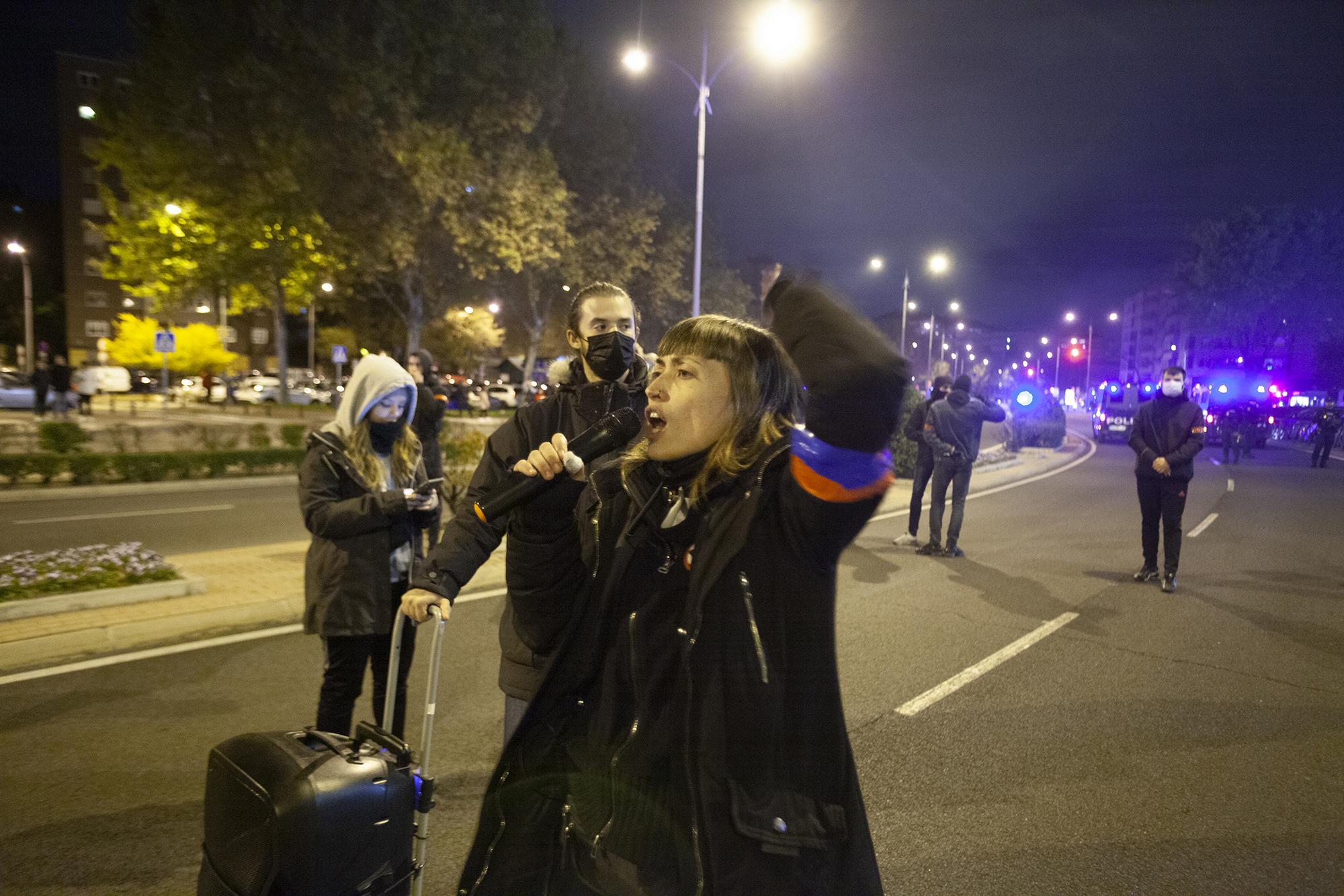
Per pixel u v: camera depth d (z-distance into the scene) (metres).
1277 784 3.97
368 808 1.89
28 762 4.07
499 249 30.23
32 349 52.38
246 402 36.81
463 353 53.62
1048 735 4.50
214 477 16.05
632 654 1.70
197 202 28.92
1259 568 8.88
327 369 71.12
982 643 6.10
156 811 3.62
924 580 8.15
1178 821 3.62
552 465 1.75
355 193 28.61
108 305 68.94
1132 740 4.44
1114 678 5.39
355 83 26.30
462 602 7.00
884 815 3.65
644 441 1.85
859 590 7.71
